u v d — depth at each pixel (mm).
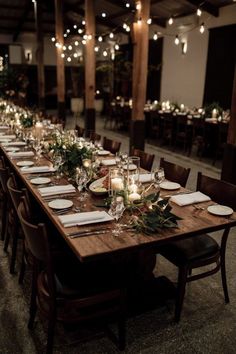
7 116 6887
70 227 1996
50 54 17156
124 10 11352
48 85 17406
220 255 2471
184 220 2117
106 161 3510
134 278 2455
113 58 11539
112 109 11445
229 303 2520
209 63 9727
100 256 1726
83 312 1969
